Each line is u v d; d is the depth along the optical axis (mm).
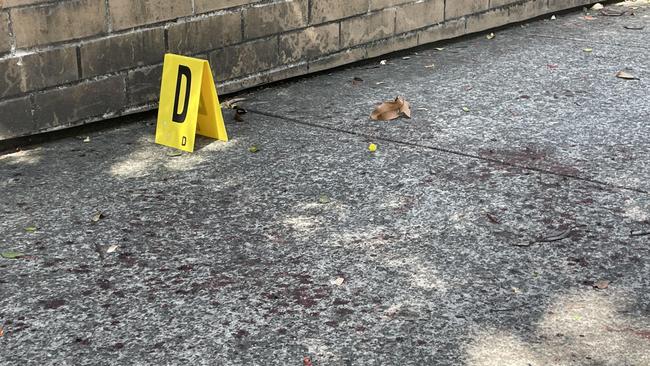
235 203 4184
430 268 3535
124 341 3039
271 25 6016
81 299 3318
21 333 3090
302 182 4430
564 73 6375
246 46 5906
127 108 5336
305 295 3334
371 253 3670
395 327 3109
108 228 3922
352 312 3211
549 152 4789
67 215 4055
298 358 2928
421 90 6016
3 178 4500
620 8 8883
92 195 4285
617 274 3467
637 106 5574
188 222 3982
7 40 4695
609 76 6281
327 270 3527
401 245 3740
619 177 4441
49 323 3154
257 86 6102
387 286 3395
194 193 4305
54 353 2969
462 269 3525
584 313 3184
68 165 4691
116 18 5129
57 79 4957
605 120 5309
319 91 6055
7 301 3303
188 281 3447
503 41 7461
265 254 3668
